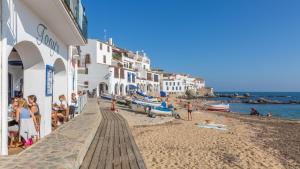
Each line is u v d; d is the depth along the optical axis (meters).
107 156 9.33
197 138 19.14
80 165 7.60
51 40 11.70
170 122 28.47
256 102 92.06
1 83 6.96
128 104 38.62
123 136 13.67
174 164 12.05
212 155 14.23
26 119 9.46
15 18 7.64
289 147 17.78
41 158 6.73
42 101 10.45
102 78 56.41
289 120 39.81
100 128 16.55
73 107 16.53
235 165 12.55
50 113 11.38
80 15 13.95
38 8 8.93
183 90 126.00
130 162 8.76
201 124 27.17
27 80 10.41
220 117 39.41
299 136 23.05
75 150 7.57
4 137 7.13
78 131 10.88
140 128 22.77
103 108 33.47
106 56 61.16
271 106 79.00
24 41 8.62
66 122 13.81
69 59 16.58
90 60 56.84
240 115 46.53
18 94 15.28
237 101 99.06
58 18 10.18
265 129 27.72
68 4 10.02
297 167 12.80
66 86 16.08
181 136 19.67
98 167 7.93
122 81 63.56
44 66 10.45
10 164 6.20
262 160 13.76
